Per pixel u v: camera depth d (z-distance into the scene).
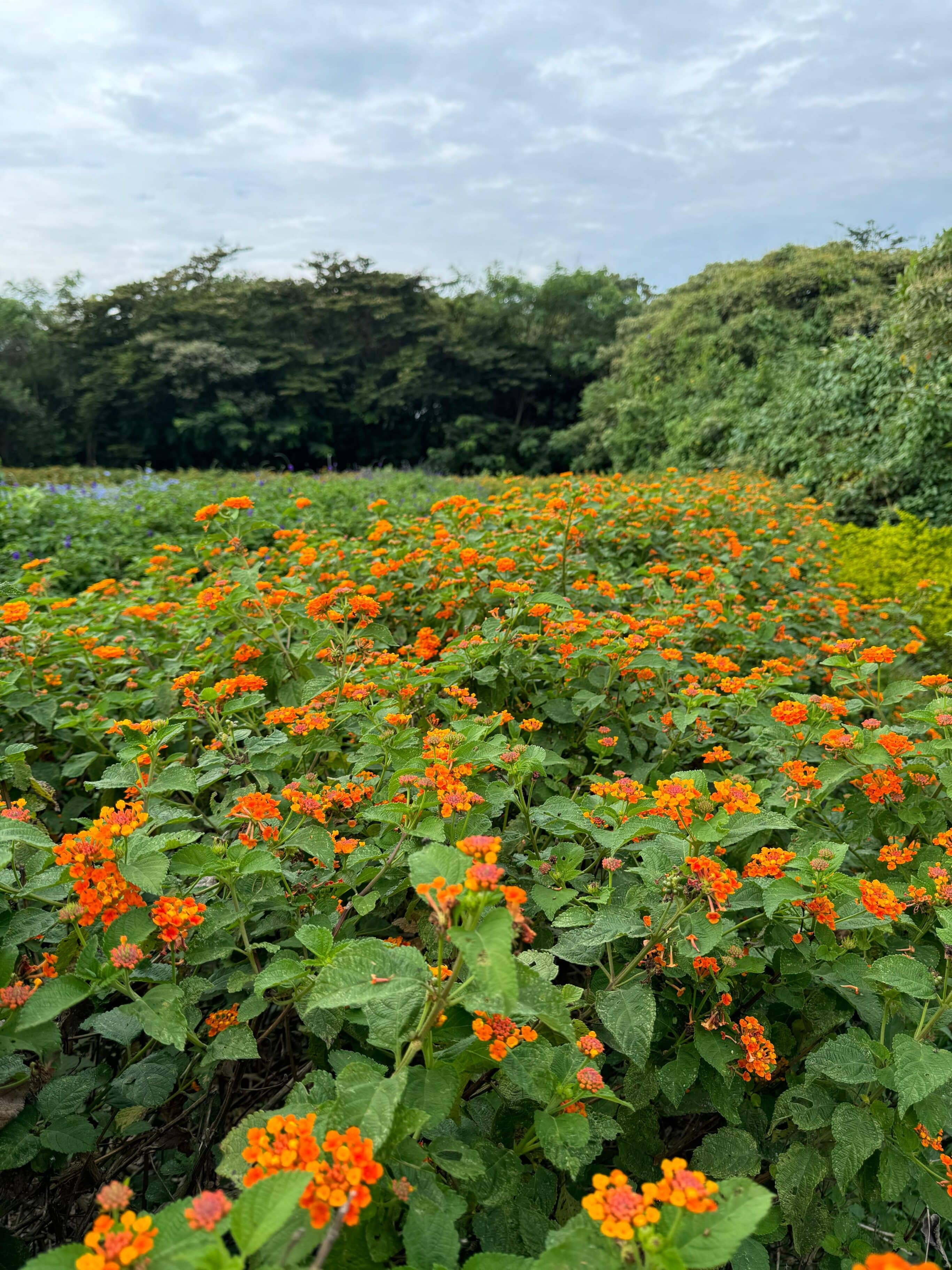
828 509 10.27
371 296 36.62
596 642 3.12
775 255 23.72
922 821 2.28
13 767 2.38
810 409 12.91
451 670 2.69
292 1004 1.69
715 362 18.45
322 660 3.11
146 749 2.16
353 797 2.06
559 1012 1.30
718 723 3.33
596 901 1.81
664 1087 1.72
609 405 23.11
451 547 4.00
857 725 3.20
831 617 5.47
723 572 5.06
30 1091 1.58
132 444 35.78
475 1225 1.43
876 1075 1.56
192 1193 1.79
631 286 42.28
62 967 1.63
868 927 1.79
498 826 2.50
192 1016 1.62
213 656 3.19
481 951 1.08
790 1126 1.85
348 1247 1.16
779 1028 1.92
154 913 1.51
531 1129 1.56
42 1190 1.72
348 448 38.19
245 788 2.35
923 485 11.01
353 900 1.86
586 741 2.84
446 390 36.03
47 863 1.69
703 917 1.68
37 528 7.99
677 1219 0.98
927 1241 1.88
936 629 6.12
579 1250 1.00
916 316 11.68
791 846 2.21
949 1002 1.62
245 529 4.29
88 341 36.97
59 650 3.29
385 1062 1.69
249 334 35.78
